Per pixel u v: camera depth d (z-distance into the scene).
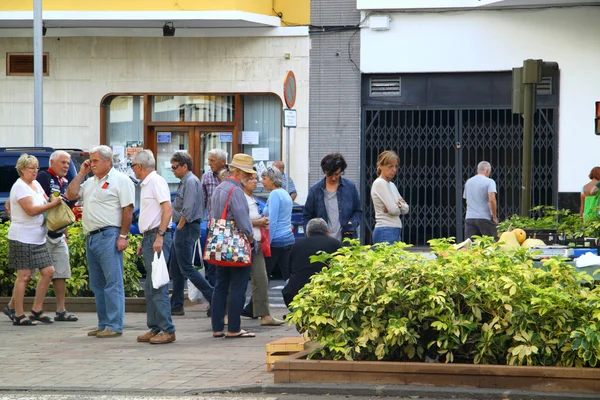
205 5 25.61
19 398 9.73
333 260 11.09
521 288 10.05
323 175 26.28
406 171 25.80
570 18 24.86
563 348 9.70
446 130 25.64
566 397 9.23
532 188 25.23
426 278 10.23
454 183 25.61
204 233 20.45
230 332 13.66
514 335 9.81
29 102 27.27
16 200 14.98
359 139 26.03
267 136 26.89
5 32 27.20
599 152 24.86
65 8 25.94
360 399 9.55
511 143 25.36
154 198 13.34
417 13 25.59
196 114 27.03
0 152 22.25
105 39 27.03
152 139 27.27
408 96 25.84
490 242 11.03
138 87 27.00
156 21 26.05
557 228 14.83
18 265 15.11
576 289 10.20
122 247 13.70
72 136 27.25
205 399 9.64
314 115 26.25
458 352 10.24
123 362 11.62
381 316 10.29
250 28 26.48
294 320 10.50
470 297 10.04
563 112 24.98
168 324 13.16
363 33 25.92
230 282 13.69
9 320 15.79
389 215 14.88
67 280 17.06
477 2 25.09
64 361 11.71
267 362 10.93
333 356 10.30
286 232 15.72
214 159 16.73
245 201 13.38
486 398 9.42
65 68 27.17
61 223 15.09
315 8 26.12
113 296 13.74
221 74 26.73
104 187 13.62
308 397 9.66
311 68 26.23
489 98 25.45
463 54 25.41
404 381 9.84
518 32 25.14
